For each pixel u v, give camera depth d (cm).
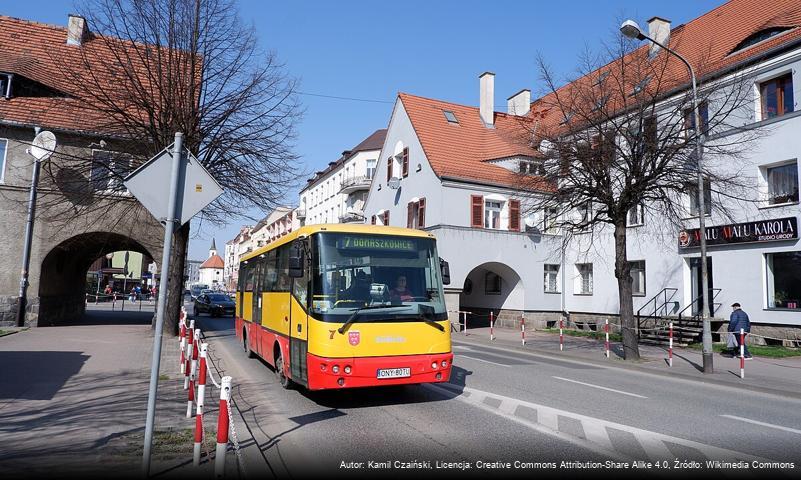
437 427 711
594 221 1614
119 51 1750
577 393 998
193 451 568
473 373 1228
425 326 820
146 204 518
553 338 2309
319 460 564
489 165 2994
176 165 529
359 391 971
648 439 666
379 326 791
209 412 771
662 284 2308
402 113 3288
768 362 1540
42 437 605
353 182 4922
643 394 1020
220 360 1356
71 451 554
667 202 1545
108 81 1734
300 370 841
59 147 2108
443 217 2759
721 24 2433
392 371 786
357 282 812
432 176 2872
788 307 1831
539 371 1306
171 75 1730
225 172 1816
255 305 1295
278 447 613
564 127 1659
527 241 2955
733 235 1983
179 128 1727
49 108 2069
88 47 1909
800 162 1794
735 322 1675
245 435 655
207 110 1775
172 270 1855
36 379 969
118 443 588
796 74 1808
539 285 2969
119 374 1049
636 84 1513
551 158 1622
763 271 1908
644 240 2406
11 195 2061
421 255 866
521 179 1748
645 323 2320
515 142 1856
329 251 815
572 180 1561
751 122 1927
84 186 1878
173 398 857
